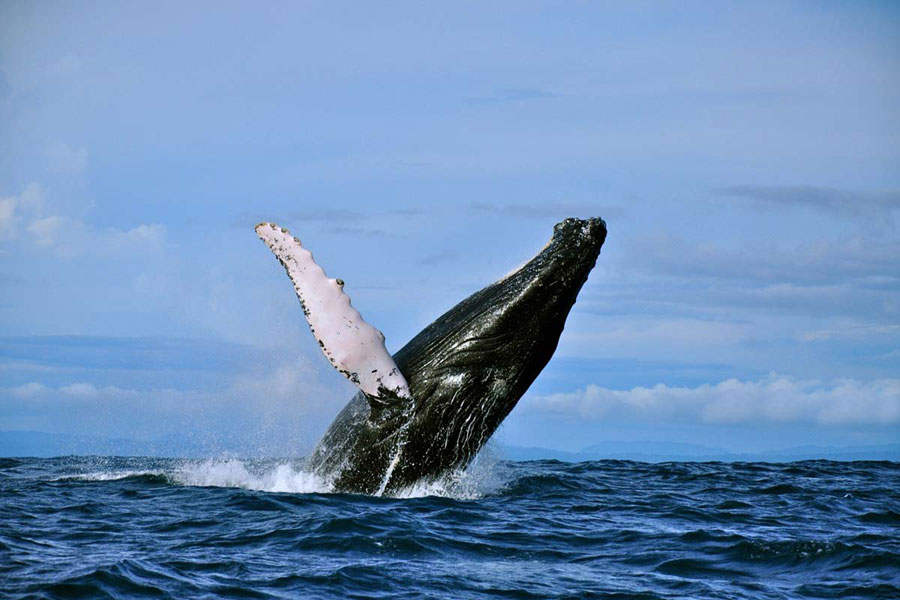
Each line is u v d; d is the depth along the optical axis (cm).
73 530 6028
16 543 5562
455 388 7388
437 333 7575
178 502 7012
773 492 8725
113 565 5012
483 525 6475
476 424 7519
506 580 5147
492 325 7388
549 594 4906
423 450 7481
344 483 7631
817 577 5322
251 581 4931
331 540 5797
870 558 5628
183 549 5569
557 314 7462
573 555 5788
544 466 10969
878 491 8975
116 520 6369
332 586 4894
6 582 4722
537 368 7594
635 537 6275
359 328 7162
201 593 4697
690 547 6006
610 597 4884
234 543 5747
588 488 8531
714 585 5153
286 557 5434
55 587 4641
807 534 6488
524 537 6178
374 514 6494
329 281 7150
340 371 7256
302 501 6969
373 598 4741
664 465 11638
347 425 7719
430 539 5931
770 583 5209
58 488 7712
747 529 6688
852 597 4931
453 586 4991
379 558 5484
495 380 7450
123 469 9556
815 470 11344
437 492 7694
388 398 7381
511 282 7469
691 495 8344
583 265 7425
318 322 7150
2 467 10094
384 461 7506
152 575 4941
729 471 10944
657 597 4884
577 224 7494
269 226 7175
